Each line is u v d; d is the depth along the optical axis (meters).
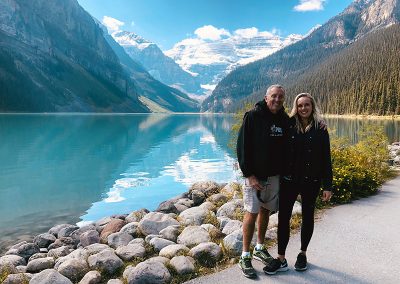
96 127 76.81
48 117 130.12
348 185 10.77
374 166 14.80
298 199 9.92
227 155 34.97
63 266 6.48
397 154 22.22
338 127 71.75
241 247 6.80
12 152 35.91
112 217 12.48
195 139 52.56
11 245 12.11
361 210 9.56
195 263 6.40
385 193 11.61
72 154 34.91
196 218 9.45
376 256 6.52
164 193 19.52
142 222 9.18
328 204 10.25
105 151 37.47
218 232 7.87
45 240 10.84
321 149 5.76
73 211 16.22
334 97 156.50
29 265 7.55
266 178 5.77
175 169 27.05
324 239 7.39
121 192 19.72
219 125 98.62
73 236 10.77
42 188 20.66
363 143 16.98
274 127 5.70
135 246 7.34
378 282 5.60
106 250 6.94
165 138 53.78
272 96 5.66
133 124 93.62
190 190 13.63
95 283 6.07
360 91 132.62
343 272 5.93
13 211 16.16
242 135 5.72
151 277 5.79
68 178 23.64
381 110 116.81
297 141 5.74
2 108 186.75
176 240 8.03
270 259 6.09
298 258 6.04
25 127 71.56
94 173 25.36
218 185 14.05
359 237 7.48
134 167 27.98
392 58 173.38
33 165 28.53
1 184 21.73
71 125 81.38
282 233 5.96
